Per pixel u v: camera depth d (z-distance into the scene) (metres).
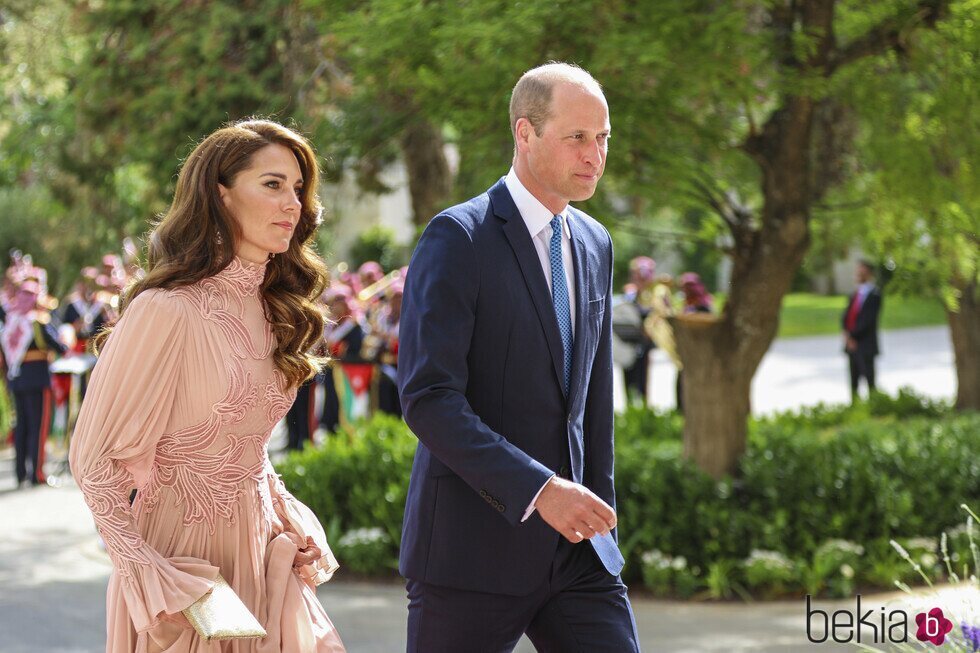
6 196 94.25
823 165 34.22
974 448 35.03
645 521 29.00
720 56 24.84
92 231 58.72
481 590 12.21
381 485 32.16
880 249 31.09
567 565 12.63
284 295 11.89
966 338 52.03
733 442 30.84
